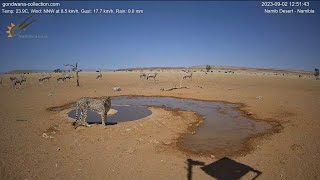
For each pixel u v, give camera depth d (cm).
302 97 2684
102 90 3678
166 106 2345
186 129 1495
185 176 855
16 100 2666
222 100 2675
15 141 1229
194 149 1141
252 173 873
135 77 7075
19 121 1662
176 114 1934
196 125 1598
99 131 1413
